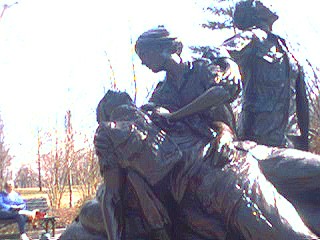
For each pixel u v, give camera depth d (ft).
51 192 91.97
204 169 13.82
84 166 91.30
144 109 15.07
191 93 15.06
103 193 14.05
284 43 18.34
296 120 18.48
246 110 18.07
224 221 13.51
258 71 17.92
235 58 17.48
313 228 14.15
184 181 13.84
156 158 13.70
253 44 17.92
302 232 13.01
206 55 15.35
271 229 13.00
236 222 13.26
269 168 14.80
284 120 18.03
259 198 13.30
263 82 17.88
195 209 13.88
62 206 89.15
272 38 18.29
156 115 14.70
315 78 57.16
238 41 17.63
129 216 14.32
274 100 17.88
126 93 14.58
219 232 13.57
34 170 139.85
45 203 57.21
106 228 13.89
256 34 18.04
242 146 15.01
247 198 13.29
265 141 17.83
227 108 15.28
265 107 17.85
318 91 56.85
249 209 13.17
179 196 13.91
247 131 18.11
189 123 14.64
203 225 13.75
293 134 18.37
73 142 98.02
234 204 13.29
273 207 13.23
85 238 15.26
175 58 15.26
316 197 14.70
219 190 13.50
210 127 14.74
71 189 94.79
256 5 18.49
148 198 13.70
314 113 56.08
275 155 14.96
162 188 13.88
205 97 14.30
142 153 13.66
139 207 14.06
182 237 14.17
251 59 17.95
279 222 13.05
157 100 15.57
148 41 15.05
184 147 14.15
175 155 13.88
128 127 13.74
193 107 14.39
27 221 46.55
